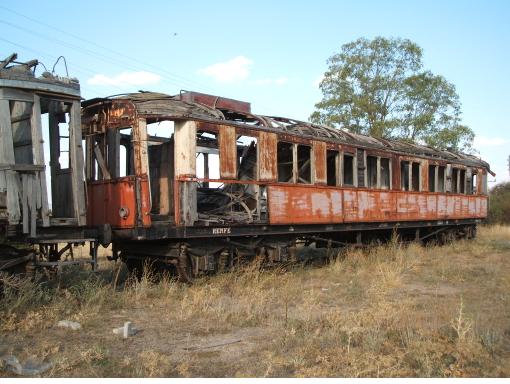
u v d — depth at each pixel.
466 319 7.21
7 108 7.95
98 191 10.88
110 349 6.20
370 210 15.92
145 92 11.48
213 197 12.80
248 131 11.88
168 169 11.84
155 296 9.41
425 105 32.69
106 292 8.95
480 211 23.88
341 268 13.25
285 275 12.10
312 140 13.80
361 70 32.38
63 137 9.50
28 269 8.21
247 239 12.42
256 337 6.77
